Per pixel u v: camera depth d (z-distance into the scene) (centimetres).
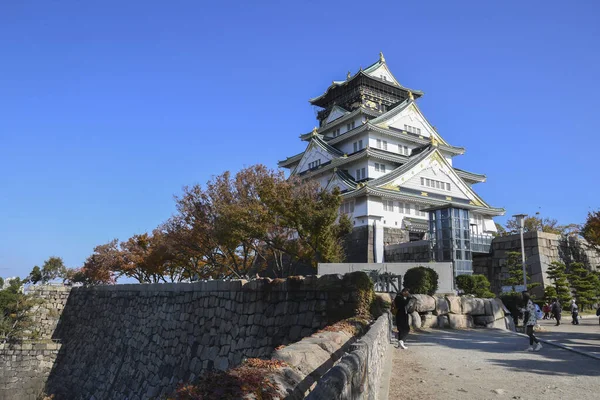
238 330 1911
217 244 3441
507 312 2166
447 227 3712
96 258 4906
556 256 3675
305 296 1661
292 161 6259
